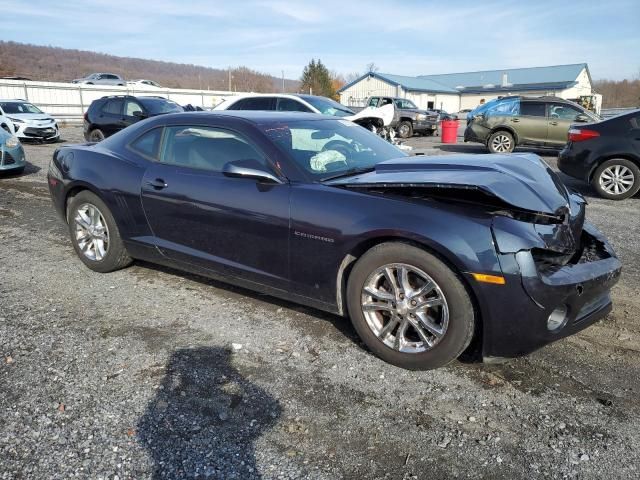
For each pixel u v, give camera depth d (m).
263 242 3.39
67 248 5.30
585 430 2.46
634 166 7.70
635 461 2.25
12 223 6.32
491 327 2.68
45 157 12.94
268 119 3.77
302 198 3.20
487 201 2.83
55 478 2.14
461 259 2.63
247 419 2.54
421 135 23.03
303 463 2.25
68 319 3.63
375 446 2.36
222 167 3.52
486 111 14.08
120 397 2.71
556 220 2.88
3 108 17.00
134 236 4.18
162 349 3.21
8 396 2.71
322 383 2.85
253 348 3.24
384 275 2.98
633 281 4.37
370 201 2.99
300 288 3.32
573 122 12.93
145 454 2.29
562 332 2.77
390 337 3.02
